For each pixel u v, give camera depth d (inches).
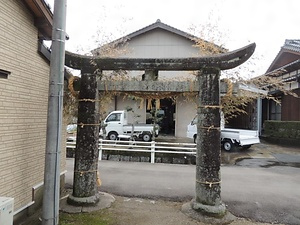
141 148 404.8
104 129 458.3
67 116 206.7
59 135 138.8
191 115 532.1
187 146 409.1
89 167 171.8
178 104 537.6
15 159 145.6
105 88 176.1
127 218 156.6
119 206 177.0
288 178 269.1
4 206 107.9
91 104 173.2
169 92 176.4
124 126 482.0
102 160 359.3
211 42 278.4
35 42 165.9
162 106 622.5
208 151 162.7
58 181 138.6
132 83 175.0
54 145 136.8
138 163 343.0
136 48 549.6
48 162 135.8
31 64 162.1
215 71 165.3
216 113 164.4
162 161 351.6
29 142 160.6
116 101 546.9
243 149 446.0
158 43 548.7
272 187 234.2
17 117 147.4
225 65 164.4
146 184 237.5
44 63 179.8
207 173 162.2
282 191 222.1
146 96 189.9
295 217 167.0
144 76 185.8
